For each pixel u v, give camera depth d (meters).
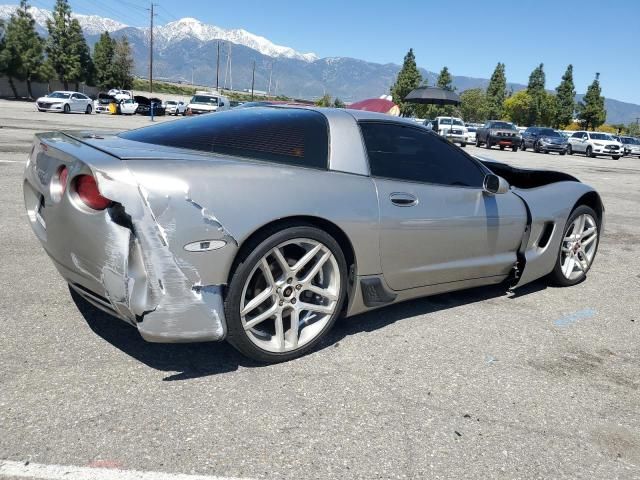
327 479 2.01
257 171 2.64
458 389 2.74
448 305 3.97
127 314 2.41
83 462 1.98
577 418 2.56
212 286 2.51
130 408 2.34
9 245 4.59
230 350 2.97
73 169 2.43
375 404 2.54
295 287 2.83
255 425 2.29
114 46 73.00
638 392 2.86
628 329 3.75
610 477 2.16
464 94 109.56
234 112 3.31
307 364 2.88
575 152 33.41
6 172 8.17
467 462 2.17
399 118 3.47
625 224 7.99
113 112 40.00
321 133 3.04
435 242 3.38
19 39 53.41
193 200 2.40
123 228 2.34
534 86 80.06
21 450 2.01
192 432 2.21
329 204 2.84
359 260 3.04
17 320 3.12
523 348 3.30
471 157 3.80
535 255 4.16
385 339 3.27
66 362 2.69
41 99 32.66
